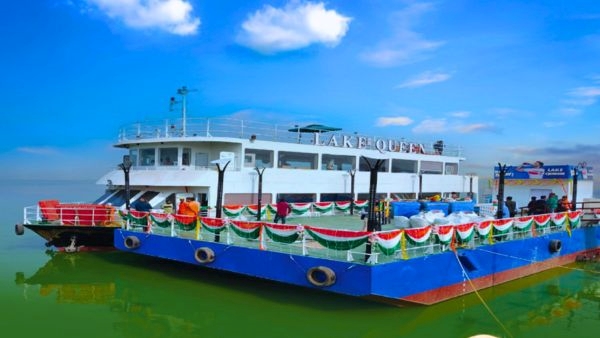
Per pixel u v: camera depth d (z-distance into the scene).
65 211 24.36
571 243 26.00
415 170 38.62
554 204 26.09
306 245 17.31
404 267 14.92
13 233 35.22
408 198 36.88
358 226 23.20
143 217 21.33
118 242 21.89
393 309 16.20
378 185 34.50
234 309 16.25
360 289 14.02
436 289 16.30
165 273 21.06
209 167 27.64
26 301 17.33
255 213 25.83
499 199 21.50
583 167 36.78
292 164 30.11
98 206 25.48
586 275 23.17
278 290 18.34
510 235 20.81
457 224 17.47
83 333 14.05
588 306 17.94
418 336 14.14
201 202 25.84
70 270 21.62
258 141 27.94
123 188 28.23
